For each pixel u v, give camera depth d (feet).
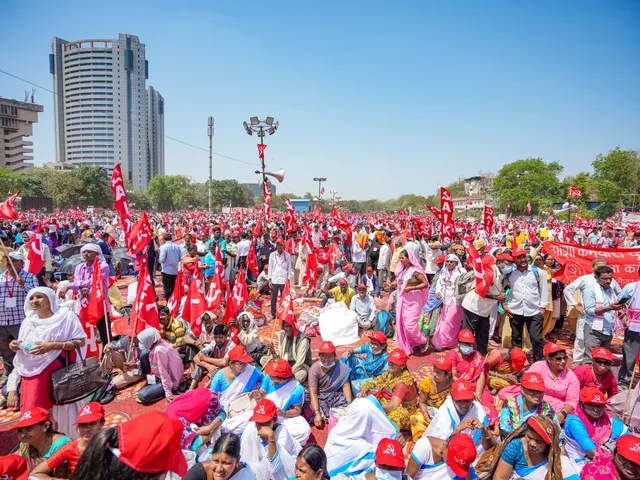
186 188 315.17
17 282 19.43
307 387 19.45
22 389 14.44
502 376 19.35
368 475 12.83
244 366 16.25
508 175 258.57
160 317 21.99
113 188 20.70
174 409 13.16
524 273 22.65
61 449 10.73
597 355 15.40
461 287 23.73
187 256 34.60
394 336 29.35
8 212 31.35
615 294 20.58
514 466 11.55
